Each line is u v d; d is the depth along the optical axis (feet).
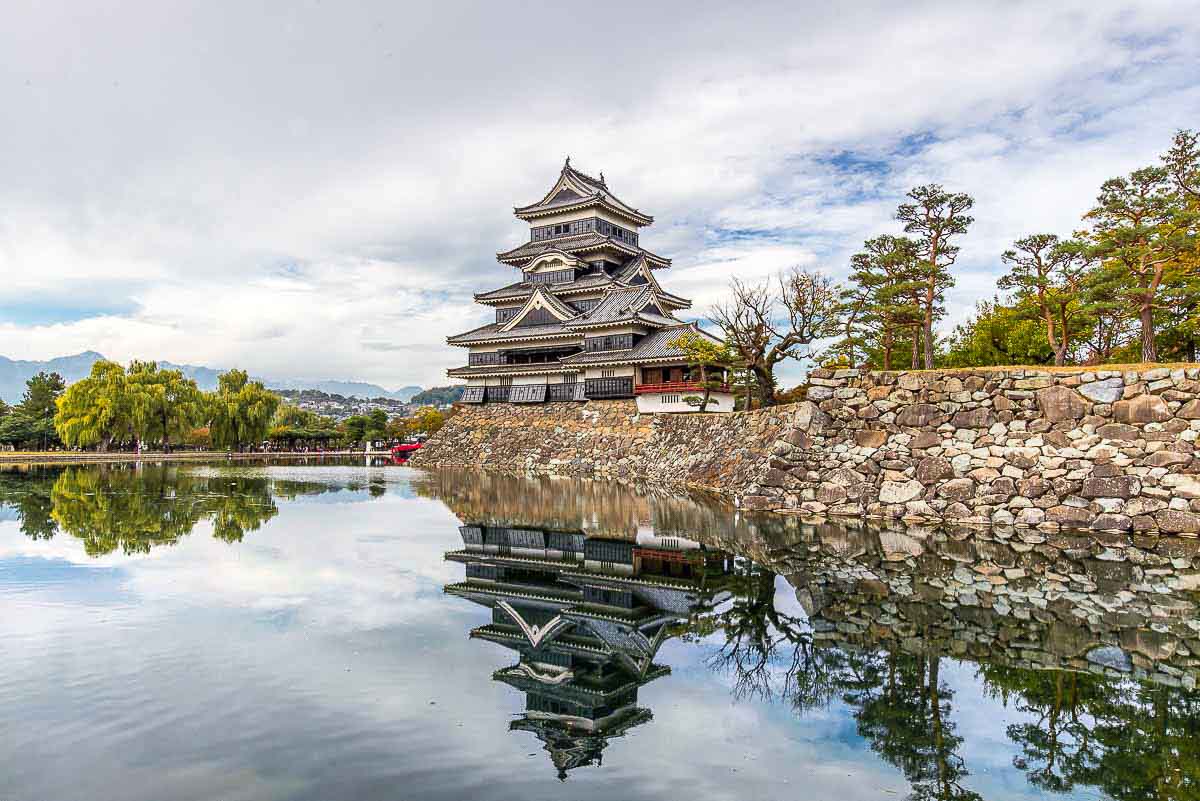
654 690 26.23
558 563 51.52
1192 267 79.46
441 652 30.58
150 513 77.87
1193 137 81.15
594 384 154.71
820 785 18.94
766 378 112.57
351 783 19.06
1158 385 59.57
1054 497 61.93
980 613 35.45
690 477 110.32
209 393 247.09
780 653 30.12
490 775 19.60
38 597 39.27
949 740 21.66
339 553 54.03
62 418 222.07
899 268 104.17
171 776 19.38
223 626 33.81
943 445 67.82
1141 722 22.71
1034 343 107.04
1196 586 40.60
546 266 189.98
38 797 18.15
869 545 54.75
